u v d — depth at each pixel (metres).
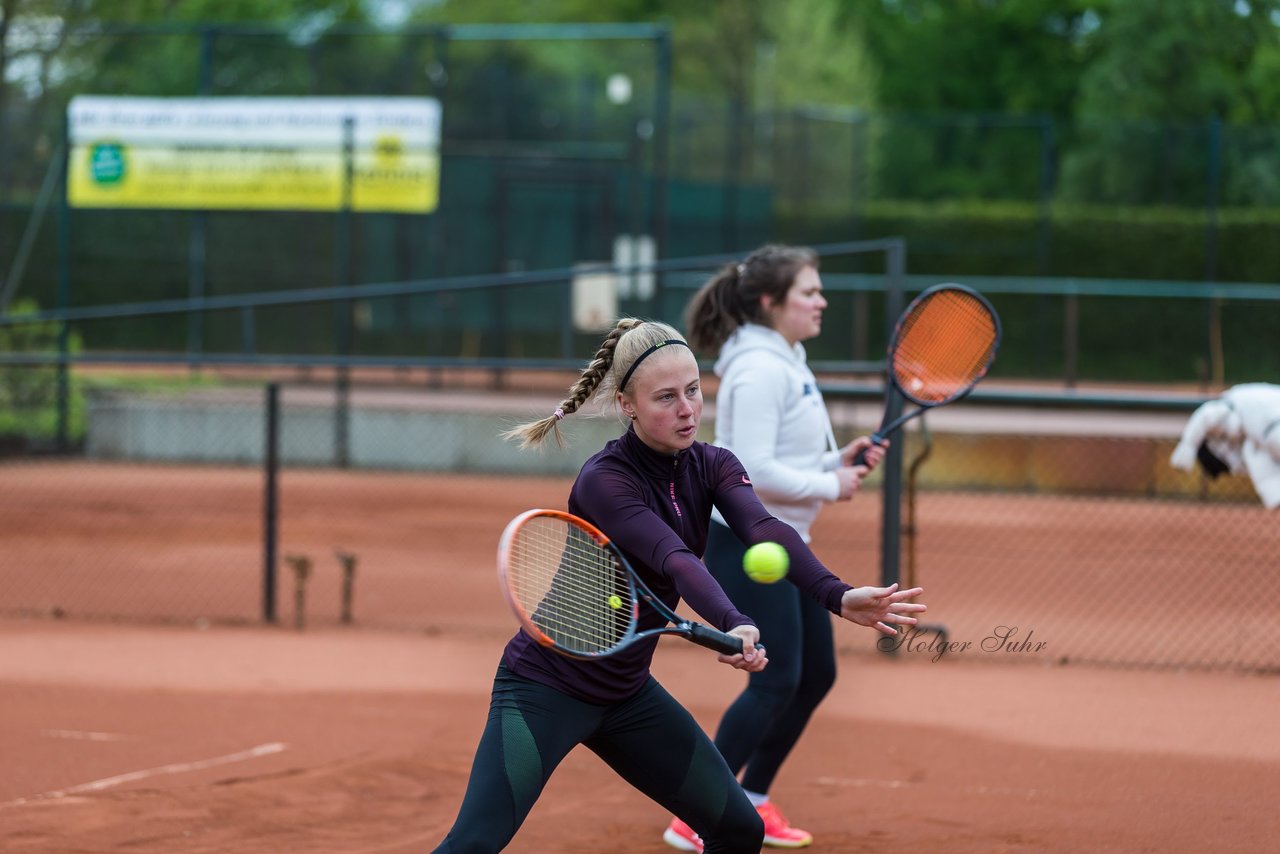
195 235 61.72
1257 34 93.69
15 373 57.78
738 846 12.74
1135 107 93.75
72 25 67.62
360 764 20.81
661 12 125.19
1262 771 20.75
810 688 17.42
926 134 90.44
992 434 50.25
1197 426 22.44
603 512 12.33
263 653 28.56
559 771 20.98
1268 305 61.53
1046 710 24.47
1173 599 34.62
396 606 33.47
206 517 45.56
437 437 55.16
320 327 61.91
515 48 72.44
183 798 19.14
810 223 79.19
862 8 126.38
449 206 65.12
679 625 11.81
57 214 62.38
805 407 17.42
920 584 36.22
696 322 18.06
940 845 17.50
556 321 64.81
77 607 33.03
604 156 65.69
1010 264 83.06
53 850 17.09
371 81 66.12
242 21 93.62
